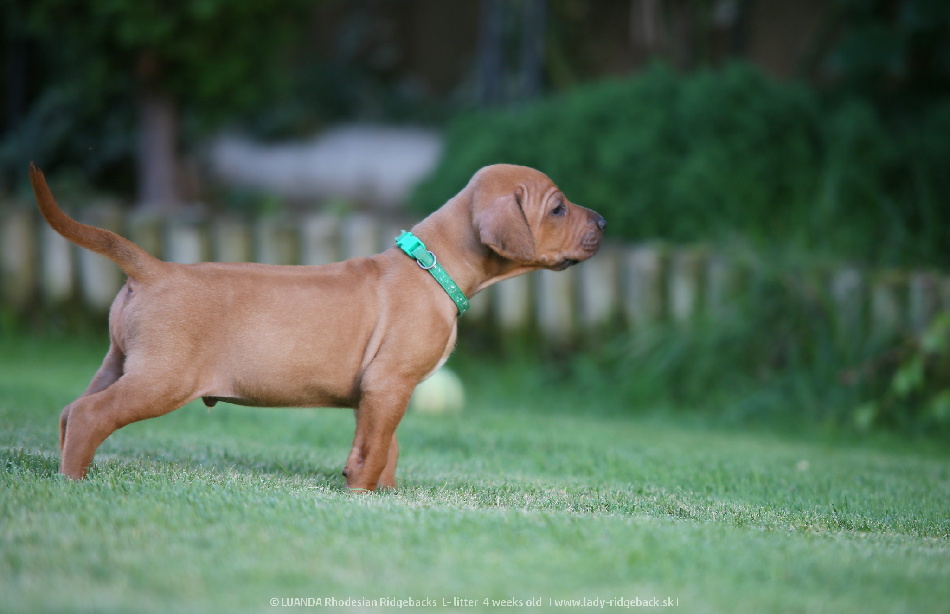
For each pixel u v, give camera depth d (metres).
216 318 4.84
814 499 5.76
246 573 3.18
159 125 15.20
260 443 7.05
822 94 15.98
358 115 26.48
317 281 5.05
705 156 12.61
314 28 28.81
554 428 8.99
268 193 18.88
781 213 12.27
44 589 2.95
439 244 5.33
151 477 4.71
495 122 14.38
